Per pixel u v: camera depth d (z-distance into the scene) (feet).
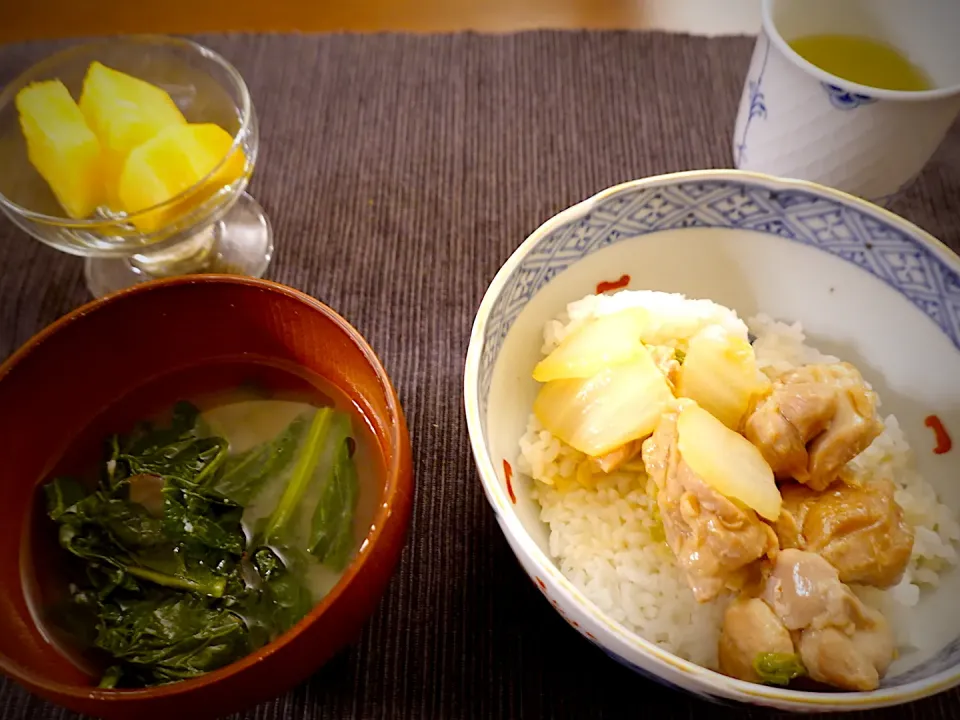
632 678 0.68
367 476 0.69
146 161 0.81
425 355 0.86
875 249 0.72
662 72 1.11
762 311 0.81
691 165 1.02
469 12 1.19
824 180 0.89
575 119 1.06
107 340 0.69
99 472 0.71
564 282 0.75
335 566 0.65
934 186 0.98
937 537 0.67
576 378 0.70
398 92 1.09
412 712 0.66
